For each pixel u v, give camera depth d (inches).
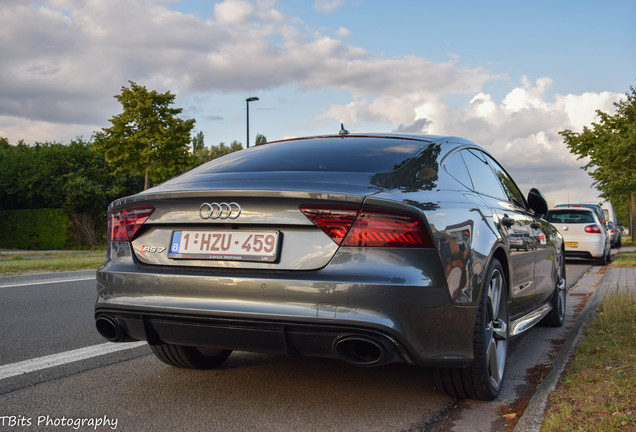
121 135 1205.7
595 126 1003.3
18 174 1469.0
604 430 96.4
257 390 135.6
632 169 859.4
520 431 101.5
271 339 107.7
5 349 176.6
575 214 582.6
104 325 126.3
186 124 1219.9
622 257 671.8
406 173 121.7
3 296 291.4
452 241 111.0
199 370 153.9
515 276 152.3
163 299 114.3
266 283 106.7
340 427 112.0
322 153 133.2
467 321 113.0
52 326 213.5
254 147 153.3
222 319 108.7
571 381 126.4
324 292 103.7
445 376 123.9
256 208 110.6
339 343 103.5
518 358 170.6
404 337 102.7
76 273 406.6
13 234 1374.3
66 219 1354.6
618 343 159.8
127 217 124.5
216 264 112.8
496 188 166.1
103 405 125.0
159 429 110.9
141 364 160.1
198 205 115.6
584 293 328.2
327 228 106.0
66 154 1461.6
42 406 124.3
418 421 115.4
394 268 103.3
